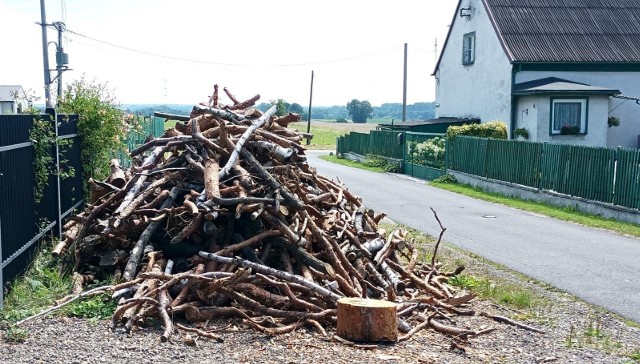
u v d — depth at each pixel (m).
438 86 37.09
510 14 30.97
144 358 6.02
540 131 27.56
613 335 7.61
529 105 28.17
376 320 6.71
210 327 6.93
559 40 29.95
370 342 6.73
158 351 6.21
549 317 8.27
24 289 7.91
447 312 8.16
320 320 7.21
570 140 27.73
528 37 29.91
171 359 6.04
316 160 40.28
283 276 7.45
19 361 5.82
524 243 13.64
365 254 8.55
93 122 12.81
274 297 7.34
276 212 8.09
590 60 29.05
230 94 10.91
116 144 13.42
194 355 6.17
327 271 7.88
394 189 23.86
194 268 7.65
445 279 9.61
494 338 7.26
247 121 9.87
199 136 9.01
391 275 8.54
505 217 17.39
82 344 6.29
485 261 11.68
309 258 8.01
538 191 20.41
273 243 8.12
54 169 10.27
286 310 7.30
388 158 33.28
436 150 27.58
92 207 8.98
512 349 6.90
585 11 31.75
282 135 10.11
